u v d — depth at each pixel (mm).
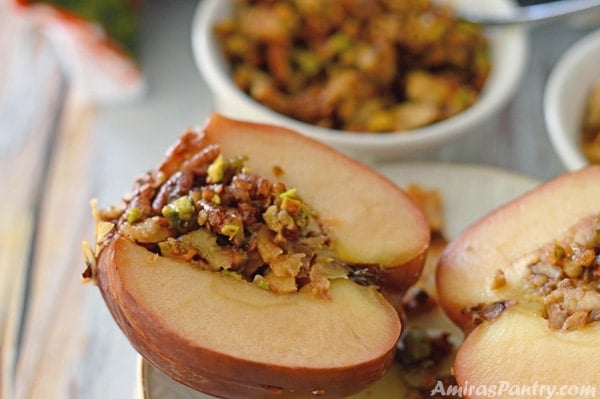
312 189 313
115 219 306
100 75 452
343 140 392
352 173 316
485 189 376
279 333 290
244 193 305
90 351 381
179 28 490
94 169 438
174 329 285
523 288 305
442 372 322
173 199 305
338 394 295
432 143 402
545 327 295
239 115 412
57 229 418
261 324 290
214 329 287
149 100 462
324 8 441
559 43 477
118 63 448
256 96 415
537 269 306
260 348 287
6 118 458
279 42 432
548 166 429
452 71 436
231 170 312
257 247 300
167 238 298
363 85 423
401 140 396
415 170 381
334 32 440
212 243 298
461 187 377
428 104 418
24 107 463
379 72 427
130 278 290
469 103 416
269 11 438
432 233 361
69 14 433
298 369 285
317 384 289
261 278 296
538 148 435
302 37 439
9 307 392
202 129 318
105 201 427
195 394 315
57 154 444
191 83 468
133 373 376
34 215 422
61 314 391
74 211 424
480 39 439
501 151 434
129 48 454
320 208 312
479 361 295
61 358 380
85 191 430
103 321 388
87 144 448
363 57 428
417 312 335
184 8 500
